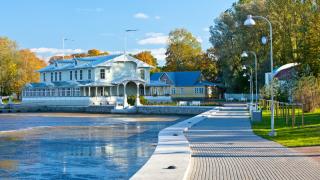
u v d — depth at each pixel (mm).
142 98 89750
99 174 17375
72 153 23875
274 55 86312
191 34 143625
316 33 48125
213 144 23250
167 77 120188
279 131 30453
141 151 24250
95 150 25016
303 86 46844
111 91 96688
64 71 104375
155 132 37969
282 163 16938
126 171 17984
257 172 15102
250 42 93938
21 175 17516
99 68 95562
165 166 16062
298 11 69438
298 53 58750
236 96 110312
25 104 99438
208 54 133750
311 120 39031
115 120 59969
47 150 25422
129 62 99750
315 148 21141
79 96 94688
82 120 60594
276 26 77875
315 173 14812
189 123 38031
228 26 102562
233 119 44062
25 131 40375
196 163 17141
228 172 15148
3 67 116688
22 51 132250
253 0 100000
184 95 122188
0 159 21828
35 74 128875
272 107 27766
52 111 95000
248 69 94875
